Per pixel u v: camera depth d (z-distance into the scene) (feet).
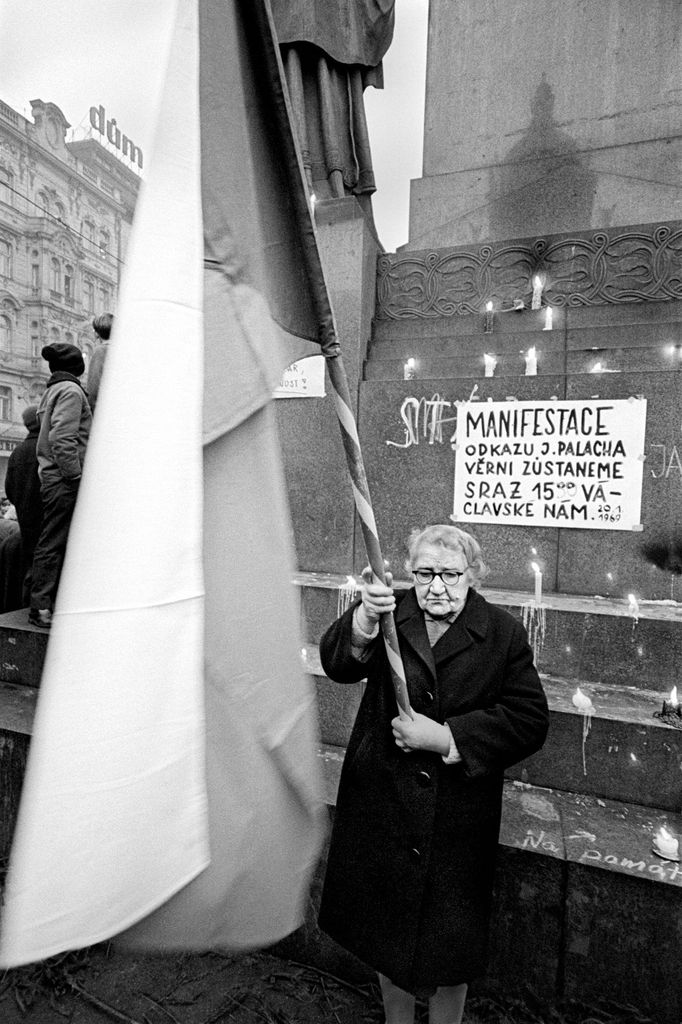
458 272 13.83
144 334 3.42
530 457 11.19
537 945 6.57
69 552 3.20
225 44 3.86
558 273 13.12
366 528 4.88
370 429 12.53
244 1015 6.86
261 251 4.11
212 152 3.82
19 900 3.00
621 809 7.61
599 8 14.33
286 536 4.21
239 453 3.99
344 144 15.85
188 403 3.47
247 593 4.00
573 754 8.01
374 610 5.03
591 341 12.39
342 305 13.47
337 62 15.37
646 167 14.11
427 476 12.09
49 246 99.04
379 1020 6.70
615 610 9.56
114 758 3.18
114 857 3.18
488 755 5.17
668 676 8.96
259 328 4.02
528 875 6.59
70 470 12.09
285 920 4.21
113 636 3.21
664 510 10.39
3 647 11.93
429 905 5.26
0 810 9.52
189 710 3.40
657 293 12.43
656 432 10.39
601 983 6.35
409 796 5.33
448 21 15.71
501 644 5.57
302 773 4.26
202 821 3.45
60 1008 7.02
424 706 5.49
